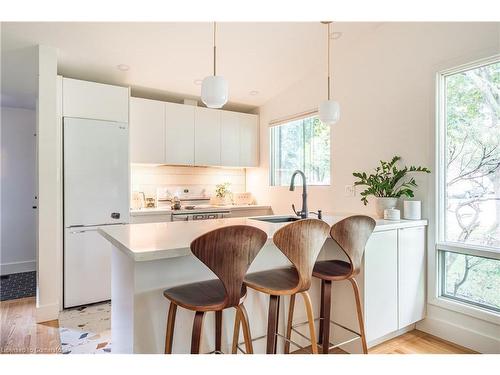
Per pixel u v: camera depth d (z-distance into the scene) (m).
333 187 3.53
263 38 3.04
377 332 2.29
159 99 4.25
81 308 3.08
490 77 2.37
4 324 2.71
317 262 2.20
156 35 2.82
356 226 1.87
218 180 4.72
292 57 3.45
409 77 2.79
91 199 3.15
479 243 2.42
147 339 1.62
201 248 1.28
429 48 2.64
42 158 2.73
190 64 3.37
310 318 1.61
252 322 2.00
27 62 3.02
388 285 2.36
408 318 2.49
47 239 2.76
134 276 1.59
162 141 3.88
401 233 2.46
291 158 4.27
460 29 2.45
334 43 3.23
